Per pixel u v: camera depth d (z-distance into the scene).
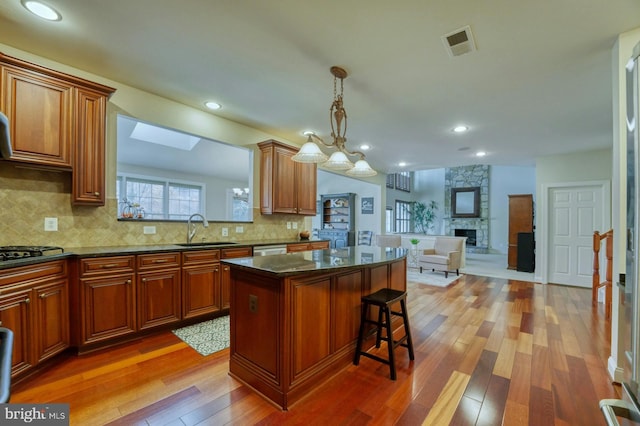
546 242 5.39
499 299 4.19
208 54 2.31
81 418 1.63
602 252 4.86
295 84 2.79
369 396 1.88
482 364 2.30
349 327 2.32
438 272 6.37
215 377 2.06
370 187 9.66
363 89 2.85
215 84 2.82
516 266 6.86
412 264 7.05
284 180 4.23
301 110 3.45
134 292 2.56
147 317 2.64
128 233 2.99
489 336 2.85
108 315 2.42
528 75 2.54
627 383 1.28
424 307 3.79
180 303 2.86
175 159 6.14
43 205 2.48
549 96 2.96
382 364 2.31
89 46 2.22
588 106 3.19
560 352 2.50
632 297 1.24
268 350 1.85
